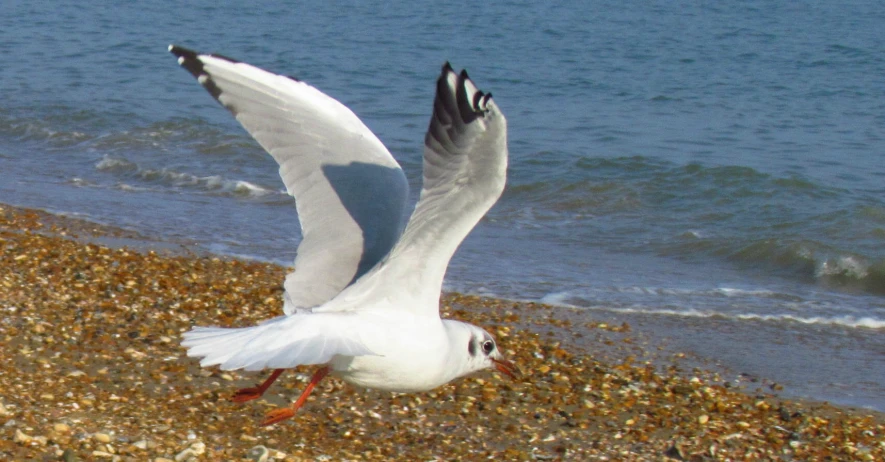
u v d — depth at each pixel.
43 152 20.52
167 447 7.78
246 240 14.80
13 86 26.14
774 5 42.88
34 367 9.16
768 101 26.12
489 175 4.98
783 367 10.91
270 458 7.82
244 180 18.55
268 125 5.84
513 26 37.94
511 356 10.66
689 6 43.09
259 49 32.41
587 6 43.12
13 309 10.66
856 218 16.28
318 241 5.96
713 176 18.39
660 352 11.15
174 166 19.36
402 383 5.82
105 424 8.04
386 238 5.98
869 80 28.73
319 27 37.22
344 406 9.02
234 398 6.59
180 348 9.94
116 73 28.31
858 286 14.00
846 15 40.16
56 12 39.12
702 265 14.73
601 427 9.17
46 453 7.29
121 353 9.71
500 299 12.69
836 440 9.24
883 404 10.05
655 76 29.48
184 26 36.81
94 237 14.34
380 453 8.27
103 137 21.50
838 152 20.84
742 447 9.00
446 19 39.44
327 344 5.26
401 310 5.71
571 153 20.06
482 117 4.75
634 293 13.23
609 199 17.69
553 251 15.11
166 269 12.70
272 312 11.44
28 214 15.30
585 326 11.85
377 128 22.41
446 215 5.28
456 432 8.81
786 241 14.95
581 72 29.92
